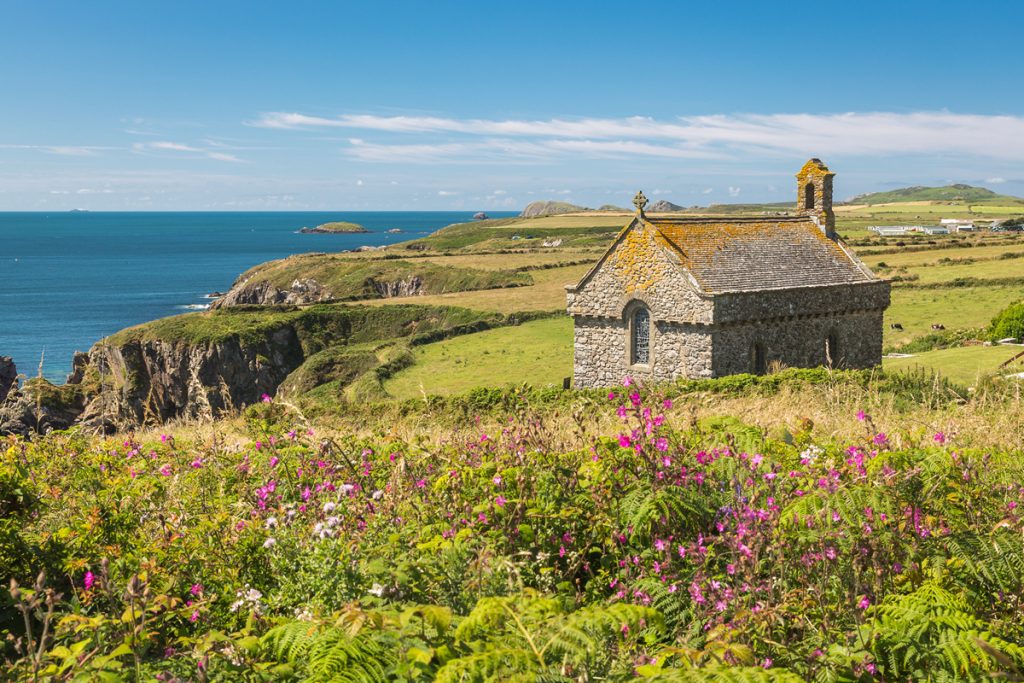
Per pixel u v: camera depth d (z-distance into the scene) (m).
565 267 138.12
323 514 7.16
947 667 5.04
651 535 6.88
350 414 29.48
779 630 5.31
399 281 142.25
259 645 5.12
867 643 5.07
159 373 95.12
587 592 6.64
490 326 87.31
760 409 16.31
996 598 5.96
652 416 8.45
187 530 7.38
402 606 5.47
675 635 5.66
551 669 4.81
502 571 6.13
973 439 10.70
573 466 8.35
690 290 36.12
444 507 7.58
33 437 12.57
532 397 26.48
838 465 7.73
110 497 8.88
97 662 4.91
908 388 22.22
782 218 44.28
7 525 7.42
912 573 5.95
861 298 41.41
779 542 5.80
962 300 80.94
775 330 38.19
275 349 98.06
